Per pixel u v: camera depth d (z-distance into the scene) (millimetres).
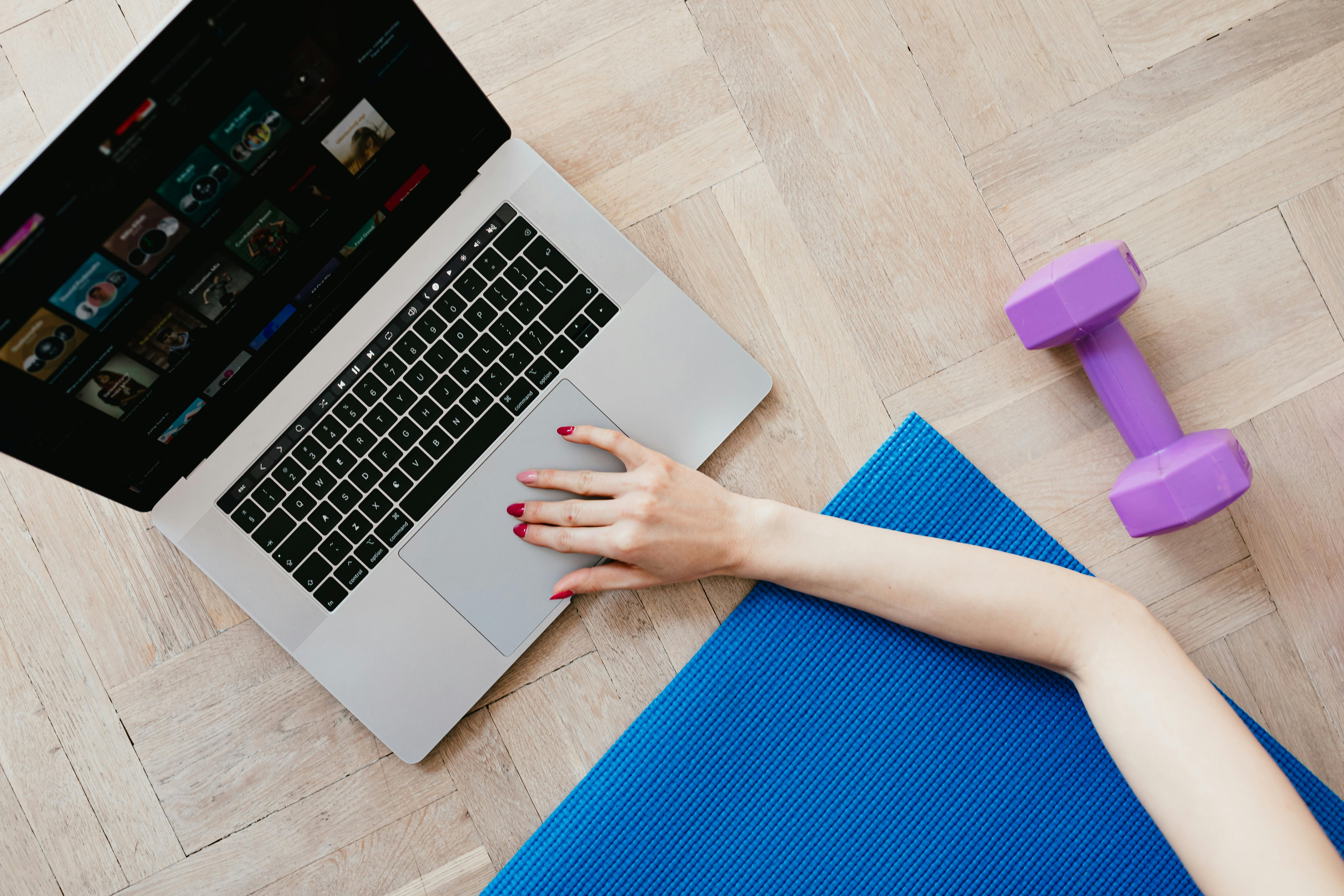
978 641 646
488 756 761
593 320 717
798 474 778
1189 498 667
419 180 657
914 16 779
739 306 784
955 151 782
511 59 783
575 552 697
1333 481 776
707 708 754
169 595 761
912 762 752
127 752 756
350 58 554
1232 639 771
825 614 756
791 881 747
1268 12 773
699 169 786
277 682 764
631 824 749
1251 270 786
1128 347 717
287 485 699
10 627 753
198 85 517
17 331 542
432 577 710
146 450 653
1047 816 747
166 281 583
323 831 758
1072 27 776
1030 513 778
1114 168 785
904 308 784
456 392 708
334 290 677
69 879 750
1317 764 759
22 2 753
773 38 783
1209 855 517
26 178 496
